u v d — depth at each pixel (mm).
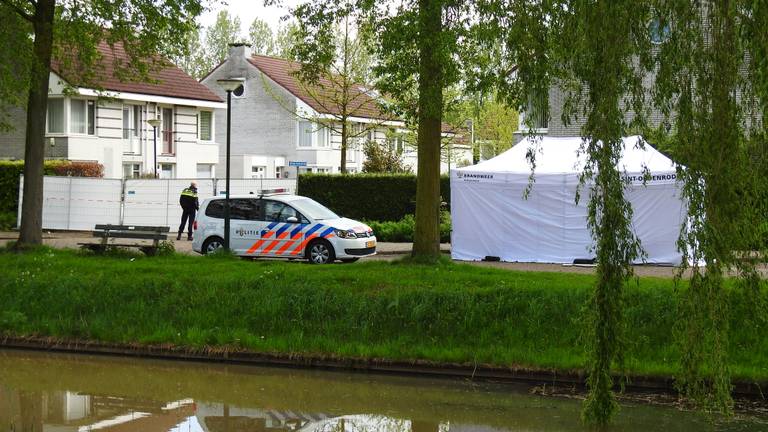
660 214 21641
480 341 14117
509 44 11703
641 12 9516
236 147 53625
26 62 20906
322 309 15273
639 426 10844
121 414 11641
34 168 21109
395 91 18047
